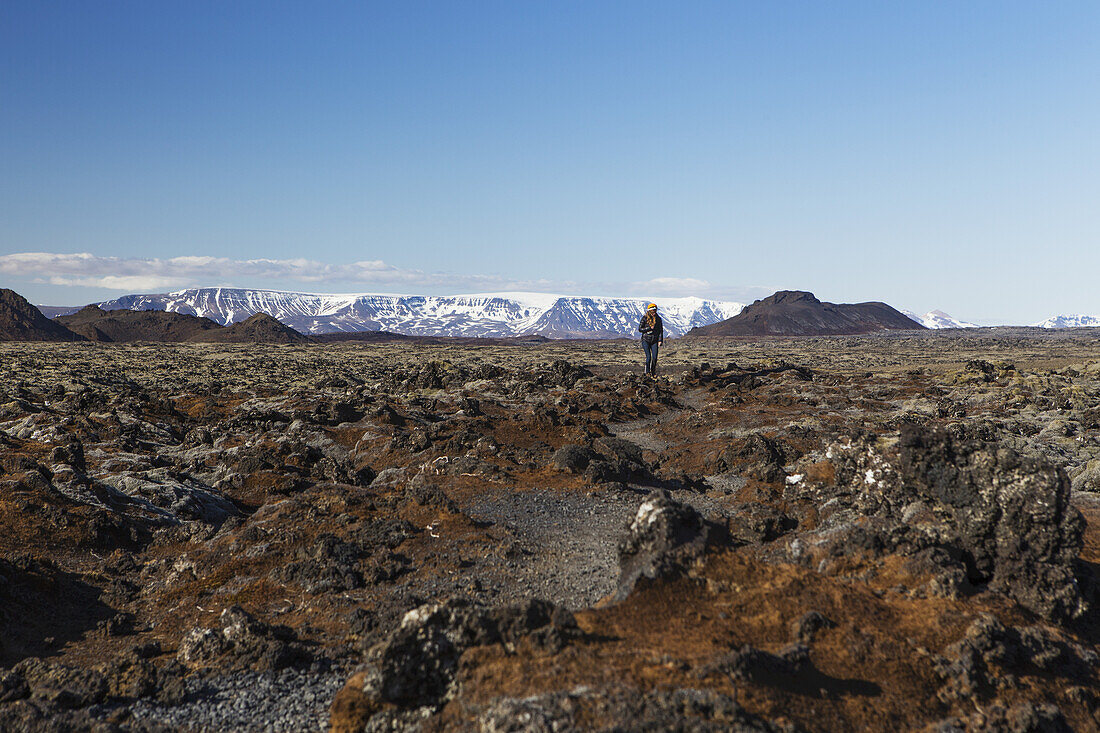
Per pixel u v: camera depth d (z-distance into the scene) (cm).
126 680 1248
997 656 1084
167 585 1739
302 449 3195
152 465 2995
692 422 4159
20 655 1389
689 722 830
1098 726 1031
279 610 1577
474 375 6175
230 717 1144
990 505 1345
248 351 17812
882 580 1308
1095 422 3625
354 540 1888
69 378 7831
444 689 976
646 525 1262
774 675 965
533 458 2925
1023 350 19612
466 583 1641
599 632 1057
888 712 962
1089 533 1841
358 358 15675
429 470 2720
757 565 1234
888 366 12644
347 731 971
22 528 1967
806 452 3281
